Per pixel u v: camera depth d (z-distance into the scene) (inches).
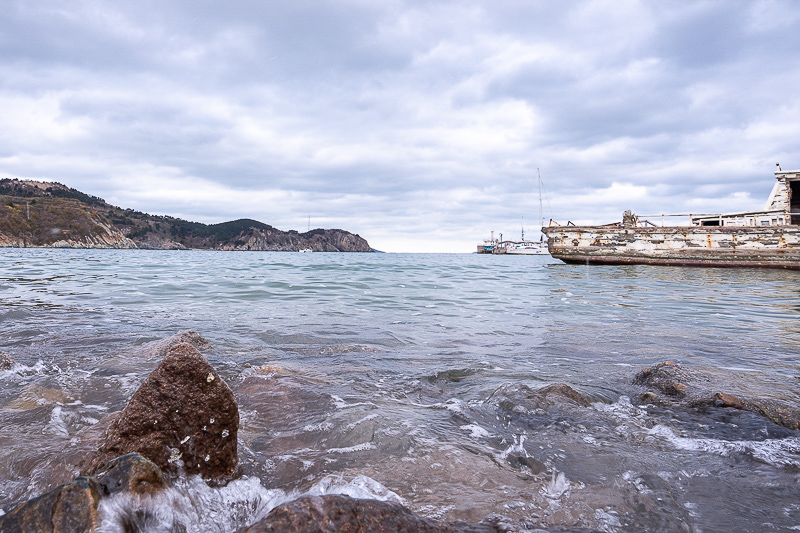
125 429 115.7
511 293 612.7
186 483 111.1
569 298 559.8
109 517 81.7
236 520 102.2
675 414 173.0
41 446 133.4
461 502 108.1
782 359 256.4
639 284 766.5
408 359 251.4
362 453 134.3
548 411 170.9
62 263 1203.9
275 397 182.1
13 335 287.7
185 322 345.4
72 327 317.1
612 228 1243.2
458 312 431.5
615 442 146.9
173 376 123.7
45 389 183.9
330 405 174.2
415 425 155.8
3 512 101.0
